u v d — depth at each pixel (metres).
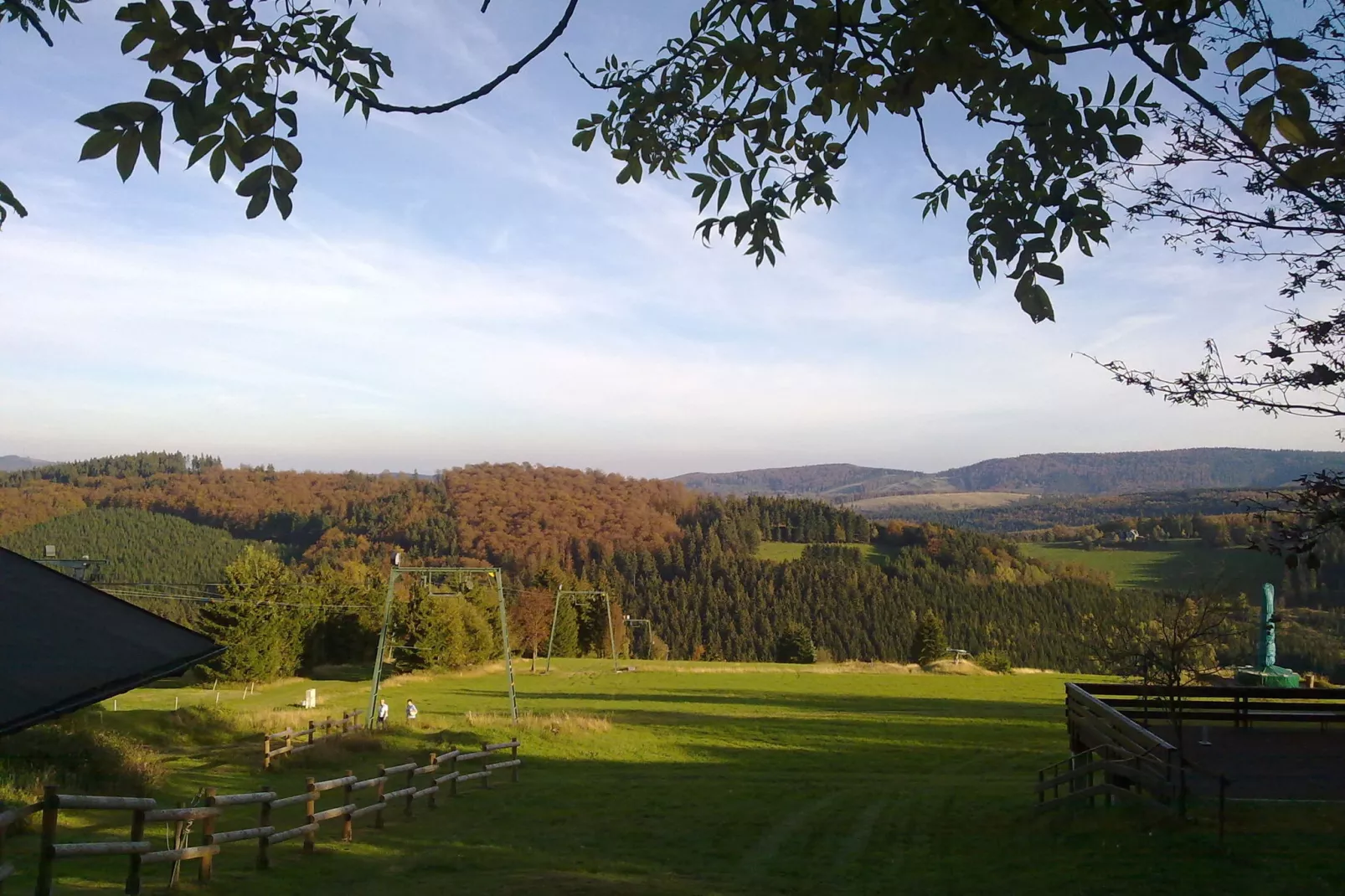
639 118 4.86
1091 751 15.80
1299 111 2.95
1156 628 16.88
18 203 3.96
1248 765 14.64
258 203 3.03
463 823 16.56
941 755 28.97
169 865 11.38
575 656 93.56
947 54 3.40
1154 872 10.91
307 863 12.24
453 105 3.45
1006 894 10.88
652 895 11.16
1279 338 5.38
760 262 4.79
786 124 4.49
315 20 3.46
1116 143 3.64
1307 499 4.88
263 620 56.16
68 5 4.11
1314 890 9.71
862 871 13.14
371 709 31.69
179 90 2.90
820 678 62.91
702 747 29.92
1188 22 3.13
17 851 11.74
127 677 5.39
